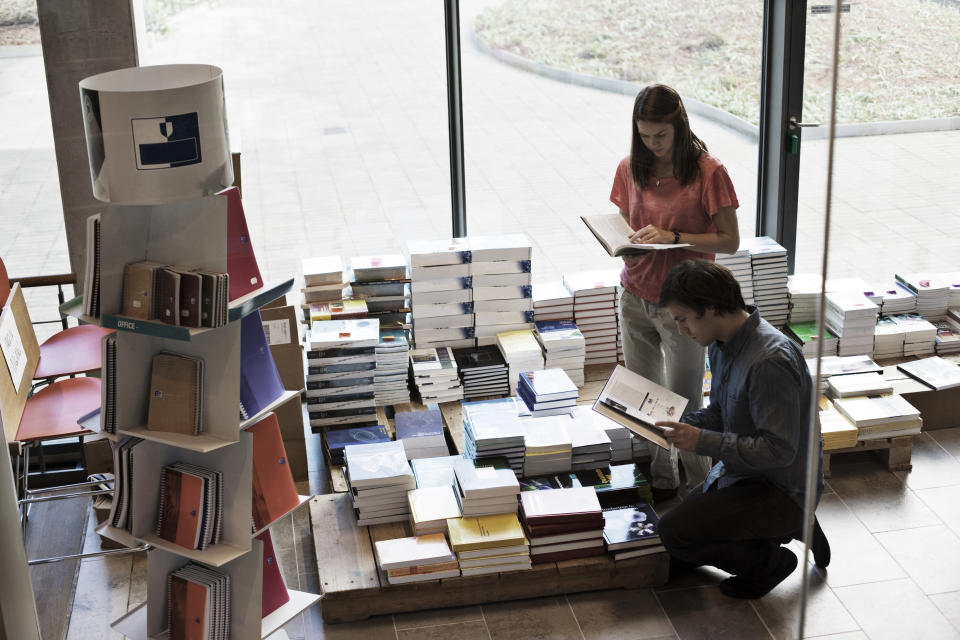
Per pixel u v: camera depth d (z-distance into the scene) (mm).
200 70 2562
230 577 2857
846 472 3900
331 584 3334
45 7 3375
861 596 3320
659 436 3328
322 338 4238
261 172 4660
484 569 3363
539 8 4691
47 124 3572
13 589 2895
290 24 4465
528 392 4141
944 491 3779
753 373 3164
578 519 3389
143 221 2545
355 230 4879
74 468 4121
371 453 3734
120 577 3568
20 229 3662
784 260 4516
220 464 2770
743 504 3254
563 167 4910
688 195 3773
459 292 4559
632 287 3912
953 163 3254
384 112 4727
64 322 3799
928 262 3344
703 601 3395
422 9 4590
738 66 4801
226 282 2451
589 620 3338
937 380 4105
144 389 2746
